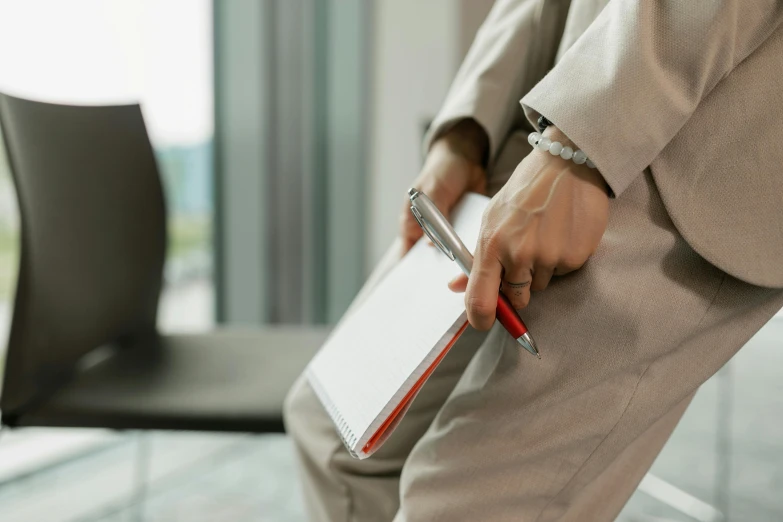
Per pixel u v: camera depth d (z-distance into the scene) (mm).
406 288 593
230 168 2174
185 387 913
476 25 2256
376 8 2291
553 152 459
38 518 1395
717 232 457
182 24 2080
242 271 2219
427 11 2275
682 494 1426
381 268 771
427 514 526
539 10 652
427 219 508
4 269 1715
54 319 879
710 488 1504
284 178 2230
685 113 446
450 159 664
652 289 480
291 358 1040
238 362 1018
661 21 456
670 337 482
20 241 827
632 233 484
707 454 1689
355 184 2332
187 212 2186
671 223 480
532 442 506
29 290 829
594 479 517
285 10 2176
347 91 2301
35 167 855
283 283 2266
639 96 441
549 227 445
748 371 2209
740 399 2016
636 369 492
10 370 830
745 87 461
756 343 2201
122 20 1947
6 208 1708
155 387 909
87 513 1425
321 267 2316
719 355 499
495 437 515
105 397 873
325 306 2342
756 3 448
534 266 454
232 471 1673
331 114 2299
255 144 2184
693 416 1939
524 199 451
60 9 1800
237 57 2145
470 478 520
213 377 952
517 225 444
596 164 443
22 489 1529
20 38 1719
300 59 2211
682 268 484
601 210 458
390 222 2377
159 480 1610
